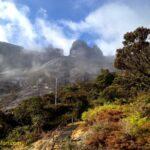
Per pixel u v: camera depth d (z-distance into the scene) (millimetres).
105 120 22562
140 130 19672
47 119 33500
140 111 22109
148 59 24062
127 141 18828
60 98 41656
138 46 24266
